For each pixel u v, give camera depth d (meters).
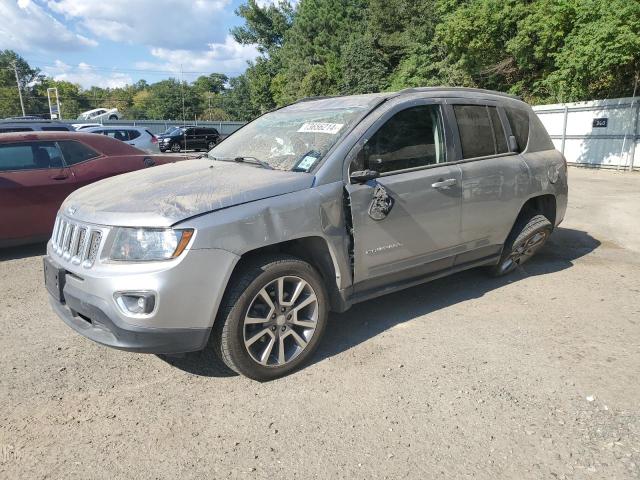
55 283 3.23
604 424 2.76
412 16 35.56
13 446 2.64
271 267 3.11
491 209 4.42
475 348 3.64
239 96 69.75
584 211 8.60
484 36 21.42
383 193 3.59
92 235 3.00
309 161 3.50
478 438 2.66
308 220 3.23
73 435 2.73
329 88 43.81
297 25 48.88
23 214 6.19
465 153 4.27
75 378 3.32
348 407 2.95
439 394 3.07
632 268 5.46
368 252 3.59
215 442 2.66
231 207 3.00
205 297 2.88
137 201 3.07
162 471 2.45
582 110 16.53
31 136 6.45
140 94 106.44
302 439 2.67
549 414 2.85
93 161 6.78
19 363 3.52
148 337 2.81
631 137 15.02
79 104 99.31
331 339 3.83
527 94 22.47
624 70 15.83
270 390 3.14
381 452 2.56
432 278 4.19
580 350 3.59
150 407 2.98
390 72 38.03
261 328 3.17
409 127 3.91
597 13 14.34
